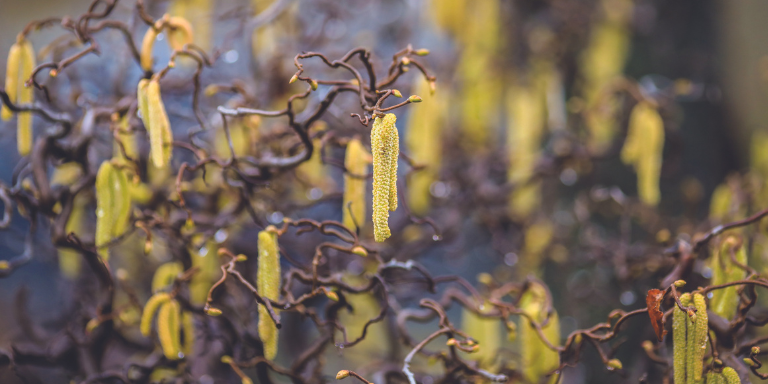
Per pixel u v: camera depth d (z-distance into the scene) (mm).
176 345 687
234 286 771
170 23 680
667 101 818
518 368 752
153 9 820
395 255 817
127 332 796
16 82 681
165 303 683
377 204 597
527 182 871
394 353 820
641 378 684
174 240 727
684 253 674
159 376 750
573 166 865
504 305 690
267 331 650
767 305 806
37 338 790
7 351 717
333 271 787
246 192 700
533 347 688
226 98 846
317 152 724
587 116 861
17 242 857
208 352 809
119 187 680
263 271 650
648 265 780
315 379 722
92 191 752
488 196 874
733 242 667
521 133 884
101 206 675
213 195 771
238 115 667
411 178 827
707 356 649
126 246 868
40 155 689
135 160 707
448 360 700
